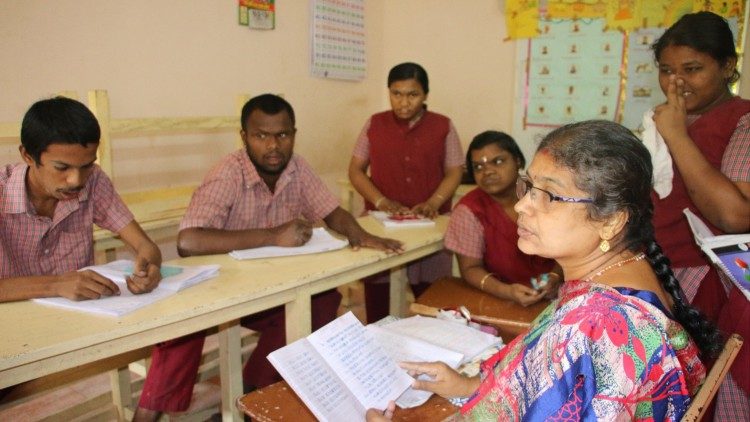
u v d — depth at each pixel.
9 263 1.47
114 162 2.48
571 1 2.97
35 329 1.12
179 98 2.65
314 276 1.54
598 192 0.76
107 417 2.00
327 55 3.34
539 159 0.82
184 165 2.75
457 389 1.10
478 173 1.85
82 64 2.28
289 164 1.98
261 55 2.99
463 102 3.47
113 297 1.29
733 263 1.29
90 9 2.27
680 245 1.52
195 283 1.43
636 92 2.87
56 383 1.51
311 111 3.33
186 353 1.70
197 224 1.73
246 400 1.12
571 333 0.73
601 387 0.69
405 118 2.58
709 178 1.33
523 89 3.20
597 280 0.80
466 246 1.90
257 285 1.43
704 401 0.76
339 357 1.09
